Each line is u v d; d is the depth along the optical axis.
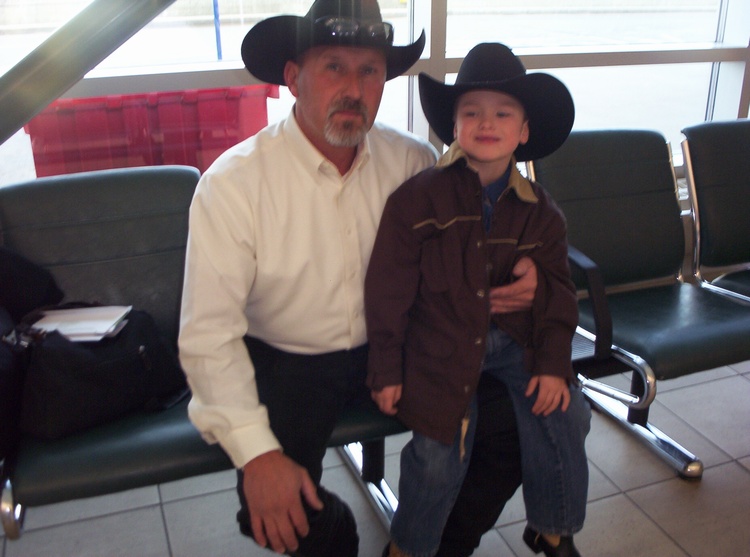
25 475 1.14
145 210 1.59
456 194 1.30
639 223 2.04
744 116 2.84
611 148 2.03
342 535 1.33
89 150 2.06
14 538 1.14
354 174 1.31
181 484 1.84
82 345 1.29
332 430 1.28
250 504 1.12
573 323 1.35
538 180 1.94
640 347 1.63
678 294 2.00
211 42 2.11
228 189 1.21
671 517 1.72
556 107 1.37
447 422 1.27
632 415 2.04
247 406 1.15
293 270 1.27
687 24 2.72
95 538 1.65
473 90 1.31
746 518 1.71
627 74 2.69
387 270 1.29
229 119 2.17
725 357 1.63
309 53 1.21
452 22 2.35
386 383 1.27
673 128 2.88
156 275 1.59
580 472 1.34
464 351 1.28
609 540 1.64
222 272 1.19
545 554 1.42
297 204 1.27
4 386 1.20
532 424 1.34
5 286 1.39
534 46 2.48
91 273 1.55
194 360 1.17
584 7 2.49
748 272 2.19
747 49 2.71
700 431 2.05
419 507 1.31
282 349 1.38
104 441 1.23
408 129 2.45
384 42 1.21
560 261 1.37
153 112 2.08
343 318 1.35
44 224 1.52
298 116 1.29
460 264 1.29
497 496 1.39
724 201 2.13
